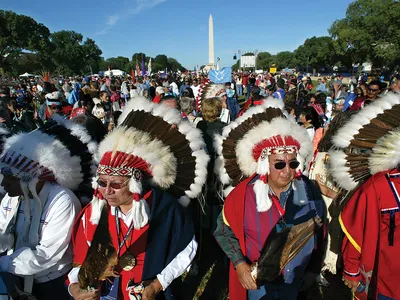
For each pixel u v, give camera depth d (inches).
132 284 69.4
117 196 68.2
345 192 96.1
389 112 76.4
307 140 76.3
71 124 85.6
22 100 450.0
